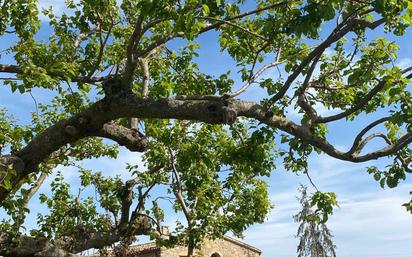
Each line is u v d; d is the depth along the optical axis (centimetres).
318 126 1080
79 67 1235
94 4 1044
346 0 763
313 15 739
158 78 1403
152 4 685
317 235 2875
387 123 1062
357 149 870
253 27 1112
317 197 1047
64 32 1261
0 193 844
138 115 842
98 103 852
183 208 1681
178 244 1705
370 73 884
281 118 886
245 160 1012
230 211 1836
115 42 1398
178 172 1722
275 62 973
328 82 1130
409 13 773
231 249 3456
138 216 1463
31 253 1072
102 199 1666
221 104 821
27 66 910
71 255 1121
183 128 1634
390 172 998
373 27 812
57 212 1661
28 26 1192
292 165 1129
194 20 746
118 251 1386
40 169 1391
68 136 864
